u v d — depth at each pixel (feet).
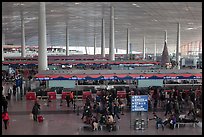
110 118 48.70
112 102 61.05
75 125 50.98
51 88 81.46
